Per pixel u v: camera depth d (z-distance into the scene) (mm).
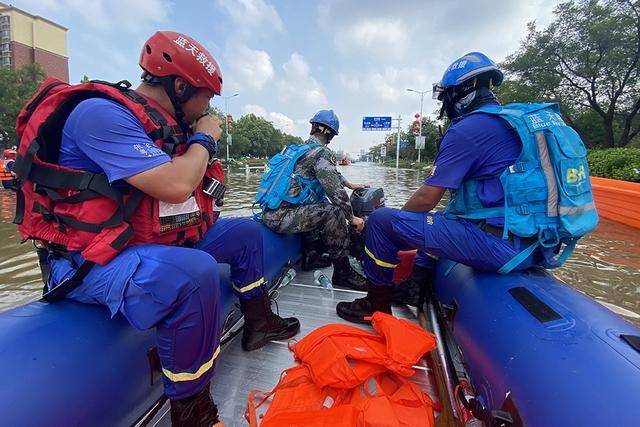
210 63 1389
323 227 2582
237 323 2066
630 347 1042
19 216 1218
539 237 1448
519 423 1047
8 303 3508
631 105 21781
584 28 21078
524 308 1326
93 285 1144
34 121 1092
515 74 24562
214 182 1515
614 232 5957
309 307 2326
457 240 1598
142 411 1271
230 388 1561
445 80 1789
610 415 859
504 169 1489
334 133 2785
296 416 1204
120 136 1090
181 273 1085
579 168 1442
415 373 1649
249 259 1709
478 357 1368
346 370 1359
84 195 1077
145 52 1354
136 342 1212
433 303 2137
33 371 942
